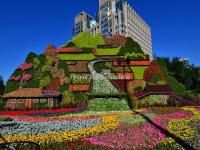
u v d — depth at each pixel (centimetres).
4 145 790
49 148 1188
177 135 1494
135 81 4978
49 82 5169
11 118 2581
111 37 6100
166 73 5234
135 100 4372
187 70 7281
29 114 3428
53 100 4675
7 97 4675
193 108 3516
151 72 5231
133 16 16650
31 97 4672
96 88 4931
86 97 4666
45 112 3750
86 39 6012
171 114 2689
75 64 5459
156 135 1501
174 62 7281
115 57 5578
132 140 1375
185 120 2261
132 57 5519
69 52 5666
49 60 5422
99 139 1395
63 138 1348
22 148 1134
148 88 4753
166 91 4691
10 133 1583
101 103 4181
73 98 4819
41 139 1323
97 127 1719
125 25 15688
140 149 1196
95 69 5362
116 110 3856
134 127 1800
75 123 2031
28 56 5612
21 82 5281
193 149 1216
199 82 7106
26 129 1738
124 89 4922
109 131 1645
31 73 5381
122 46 5784
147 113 2798
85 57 5597
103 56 5628
